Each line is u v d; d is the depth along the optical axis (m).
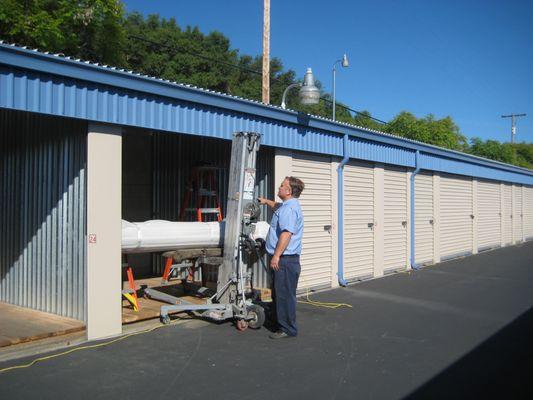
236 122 8.30
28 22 14.11
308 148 9.88
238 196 7.19
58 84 5.93
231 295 7.20
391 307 8.86
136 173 10.52
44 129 7.21
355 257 11.51
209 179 9.76
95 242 6.37
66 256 6.82
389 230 12.86
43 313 7.11
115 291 6.58
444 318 8.09
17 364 5.48
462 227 17.34
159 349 6.11
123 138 10.27
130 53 28.91
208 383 5.07
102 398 4.64
